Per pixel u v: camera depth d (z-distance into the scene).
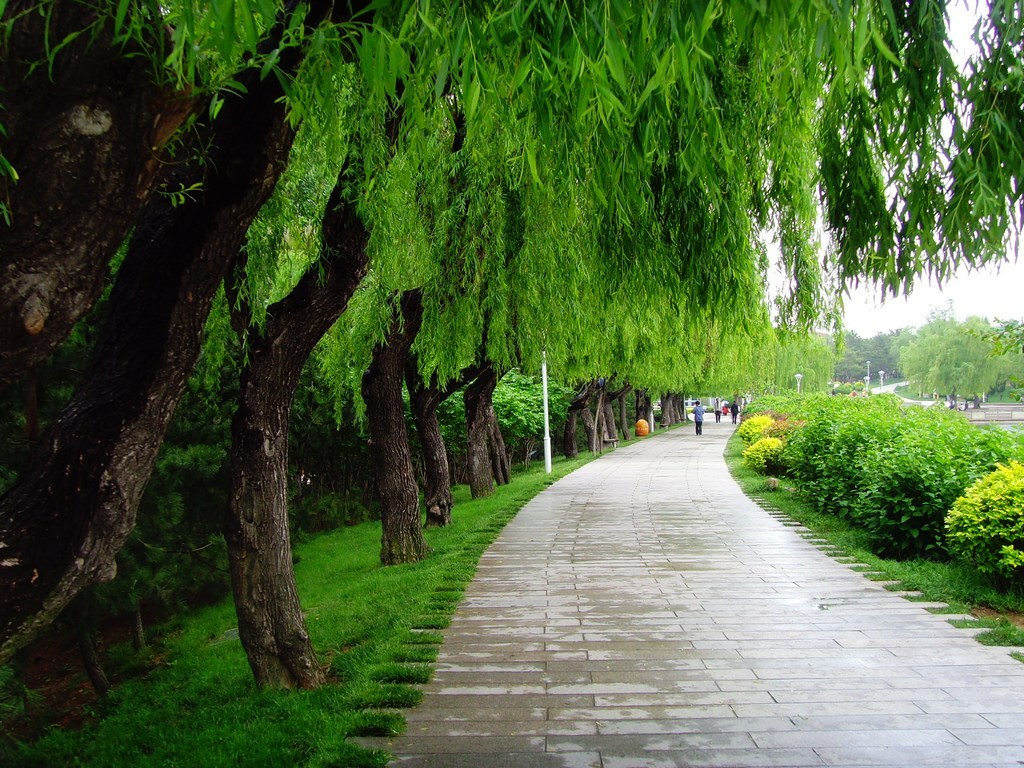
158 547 7.18
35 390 5.25
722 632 5.48
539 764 3.44
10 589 2.33
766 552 8.52
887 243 3.00
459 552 8.98
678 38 1.54
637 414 41.41
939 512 7.52
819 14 1.55
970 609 5.92
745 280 5.23
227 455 8.36
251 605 4.70
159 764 3.81
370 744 3.71
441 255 6.91
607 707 4.11
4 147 1.83
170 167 2.44
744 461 18.59
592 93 2.15
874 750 3.49
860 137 3.16
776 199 5.17
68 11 1.81
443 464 11.84
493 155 5.95
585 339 8.77
